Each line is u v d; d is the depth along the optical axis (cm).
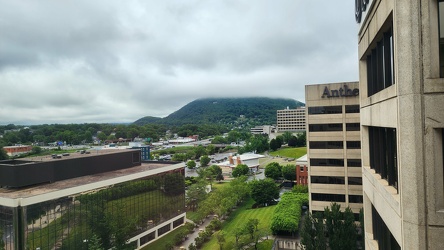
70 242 5028
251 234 5675
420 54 1132
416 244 1124
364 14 1894
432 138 1109
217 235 5888
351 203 6066
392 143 1531
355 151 6044
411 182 1141
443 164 1103
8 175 5191
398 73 1184
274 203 8875
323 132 6294
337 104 6175
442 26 1126
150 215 6875
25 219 4441
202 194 8994
